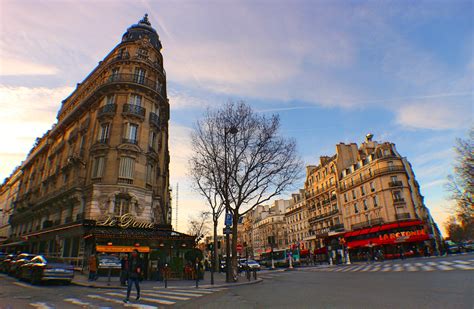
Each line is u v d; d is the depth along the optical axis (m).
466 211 28.39
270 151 21.73
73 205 25.50
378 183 44.56
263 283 16.08
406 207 41.75
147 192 25.19
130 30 31.92
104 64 31.67
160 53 32.00
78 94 36.88
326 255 51.06
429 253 39.28
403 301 7.05
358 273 17.94
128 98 26.78
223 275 26.02
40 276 13.80
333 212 53.78
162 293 11.55
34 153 44.34
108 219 22.17
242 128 21.53
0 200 61.47
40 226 32.34
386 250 41.72
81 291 12.17
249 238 104.56
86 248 20.36
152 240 20.16
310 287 11.81
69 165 28.84
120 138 25.34
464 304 6.21
